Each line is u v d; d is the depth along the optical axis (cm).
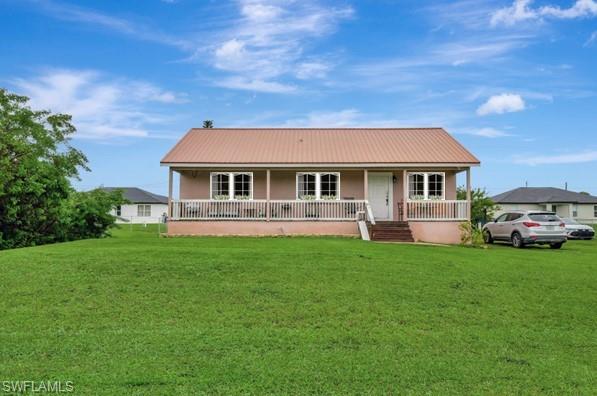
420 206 2131
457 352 650
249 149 2297
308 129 2678
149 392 506
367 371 575
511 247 1961
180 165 2105
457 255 1400
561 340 714
